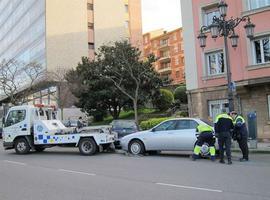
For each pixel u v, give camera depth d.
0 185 9.68
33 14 62.25
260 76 22.11
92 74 39.97
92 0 62.91
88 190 8.78
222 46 24.33
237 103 23.39
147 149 16.12
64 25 58.47
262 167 12.08
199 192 8.30
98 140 17.03
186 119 15.60
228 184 9.18
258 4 22.78
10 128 18.50
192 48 26.08
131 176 10.68
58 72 46.84
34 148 18.33
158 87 39.56
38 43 59.69
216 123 13.36
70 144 17.62
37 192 8.66
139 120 37.72
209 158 14.82
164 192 8.38
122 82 37.19
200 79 25.50
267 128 22.00
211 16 25.42
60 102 43.66
